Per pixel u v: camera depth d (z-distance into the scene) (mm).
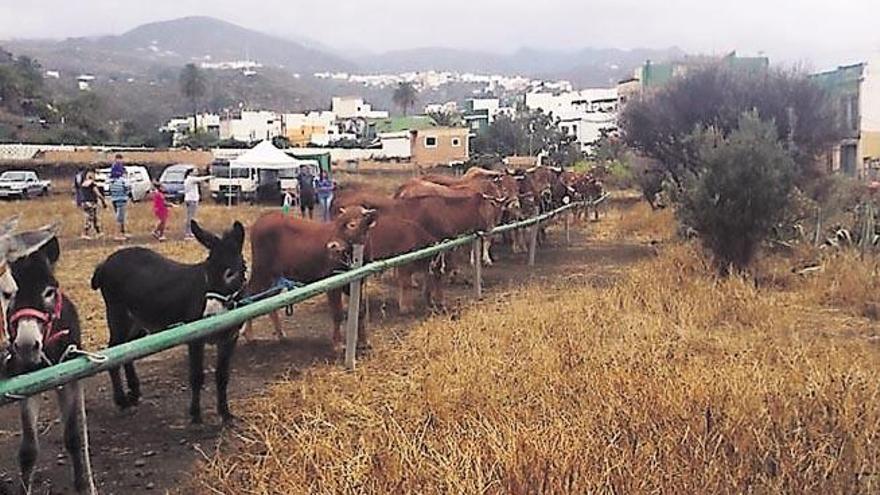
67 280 16453
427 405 7145
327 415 7219
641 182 31312
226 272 7785
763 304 11562
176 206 36719
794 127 23641
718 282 13094
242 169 42000
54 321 5945
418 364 8906
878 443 5953
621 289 12484
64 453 7293
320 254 10617
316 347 10961
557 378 7426
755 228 14891
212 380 9570
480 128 104625
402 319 12719
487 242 18797
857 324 11406
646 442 5703
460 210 14445
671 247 18484
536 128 90938
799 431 5934
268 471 5914
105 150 62125
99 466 6988
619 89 68500
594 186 32562
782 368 7922
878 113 38125
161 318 8273
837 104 27953
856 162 38469
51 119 84375
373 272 9719
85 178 25438
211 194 43062
